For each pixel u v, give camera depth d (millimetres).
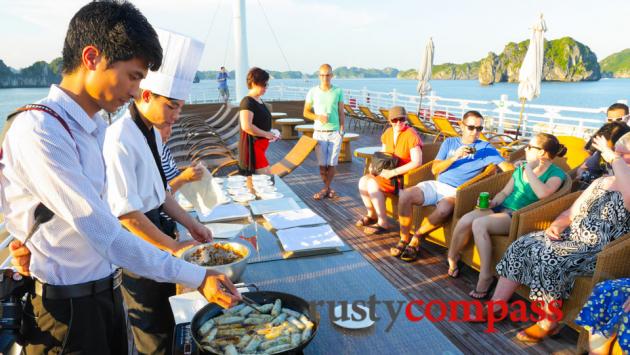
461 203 3238
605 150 2592
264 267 1687
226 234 2035
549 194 2941
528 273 2500
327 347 1181
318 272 1633
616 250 2164
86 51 999
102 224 1036
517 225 2760
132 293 1641
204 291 1144
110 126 1514
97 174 1170
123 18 995
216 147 6219
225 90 13938
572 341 2459
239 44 12305
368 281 1553
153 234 1502
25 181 1036
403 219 3559
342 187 5770
